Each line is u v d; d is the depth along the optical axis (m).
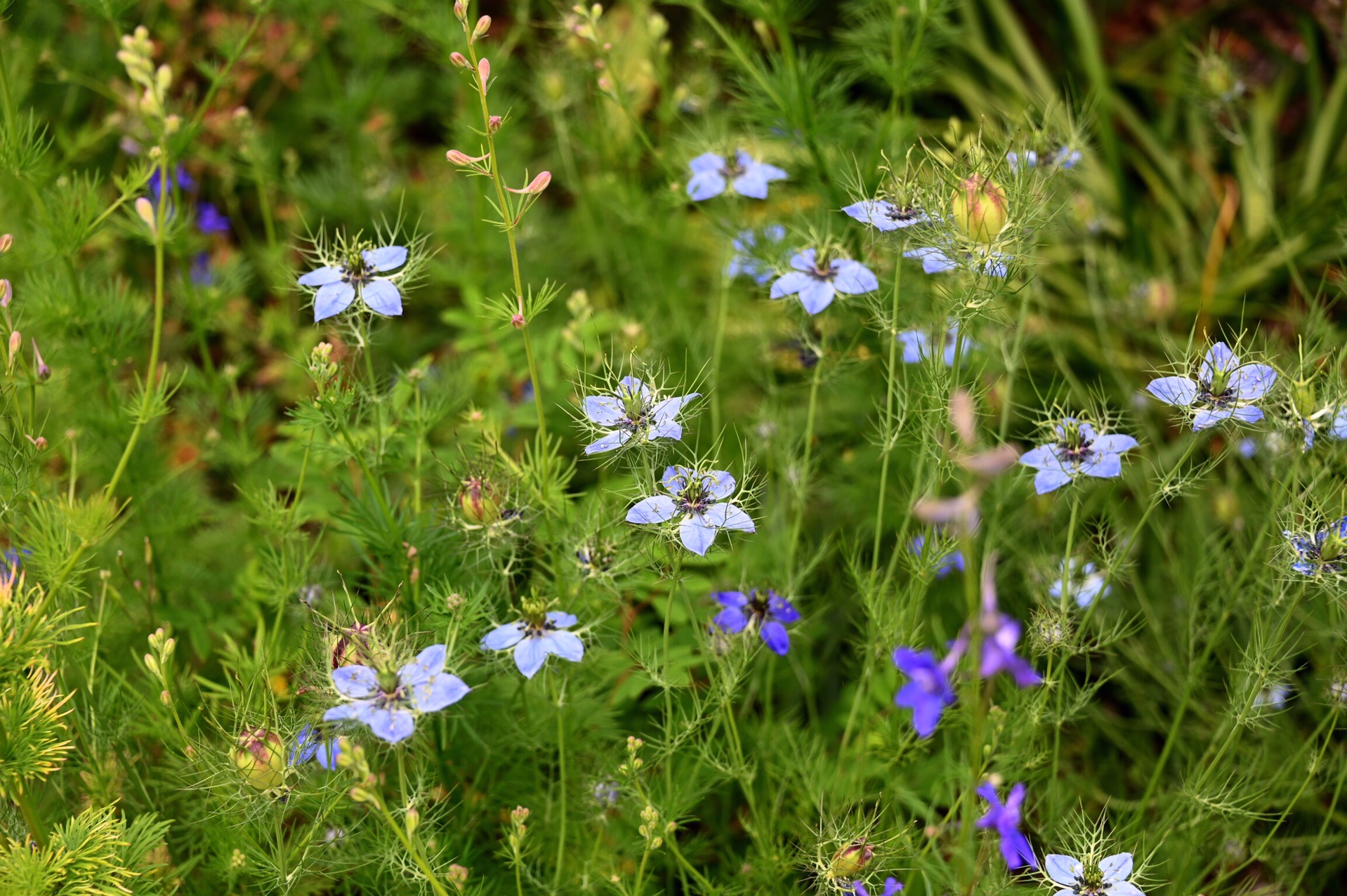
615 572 1.03
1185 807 1.08
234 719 1.00
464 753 1.08
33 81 1.33
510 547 1.03
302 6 1.37
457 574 1.07
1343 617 1.10
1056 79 1.71
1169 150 1.65
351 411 1.11
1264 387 0.98
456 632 0.98
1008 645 0.84
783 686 1.19
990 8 1.67
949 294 1.03
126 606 1.14
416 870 0.98
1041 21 1.78
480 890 1.01
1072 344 1.38
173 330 1.35
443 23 1.29
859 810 1.01
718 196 1.27
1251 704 1.01
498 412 1.21
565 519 1.05
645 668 1.03
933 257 1.01
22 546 1.03
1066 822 1.04
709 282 1.40
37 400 1.16
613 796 1.05
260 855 0.99
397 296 1.01
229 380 1.21
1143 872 1.01
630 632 1.08
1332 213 1.40
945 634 1.18
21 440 1.01
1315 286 1.42
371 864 1.03
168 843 1.05
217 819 1.01
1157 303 1.34
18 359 1.01
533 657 0.98
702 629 1.11
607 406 0.98
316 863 1.01
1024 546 1.19
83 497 1.16
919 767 1.11
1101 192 1.55
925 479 1.16
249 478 1.19
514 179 1.37
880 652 1.05
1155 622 1.16
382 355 1.35
